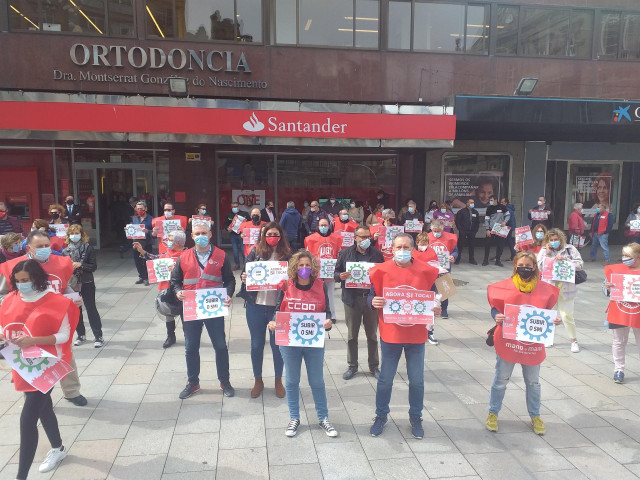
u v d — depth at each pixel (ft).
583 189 52.24
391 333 13.46
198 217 34.14
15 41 40.11
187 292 15.40
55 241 21.02
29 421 11.46
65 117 34.83
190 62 42.27
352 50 44.45
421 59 45.42
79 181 46.34
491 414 14.37
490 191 50.75
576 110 39.37
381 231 27.53
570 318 20.94
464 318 26.17
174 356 20.10
